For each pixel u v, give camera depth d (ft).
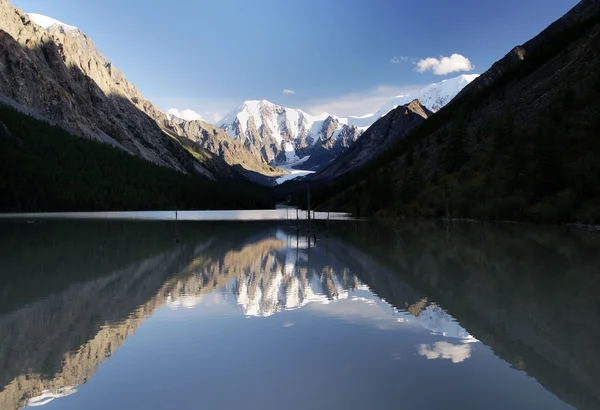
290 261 125.70
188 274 103.04
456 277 94.02
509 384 40.04
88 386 40.73
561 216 212.84
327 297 76.84
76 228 250.78
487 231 201.16
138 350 50.29
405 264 114.62
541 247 139.13
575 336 53.67
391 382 40.75
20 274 100.37
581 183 220.02
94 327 59.52
